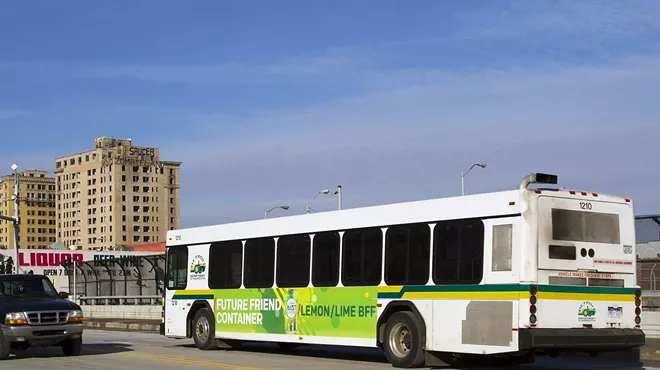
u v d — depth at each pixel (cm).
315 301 1839
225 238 2119
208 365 1716
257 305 1998
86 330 3647
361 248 1744
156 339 2758
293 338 1886
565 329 1441
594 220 1506
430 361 1598
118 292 4603
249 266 2034
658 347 2059
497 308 1455
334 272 1800
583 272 1477
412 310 1612
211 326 2130
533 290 1416
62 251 8212
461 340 1512
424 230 1609
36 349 2219
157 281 4184
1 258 6222
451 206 1563
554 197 1466
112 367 1694
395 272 1659
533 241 1431
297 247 1905
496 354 1479
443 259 1565
